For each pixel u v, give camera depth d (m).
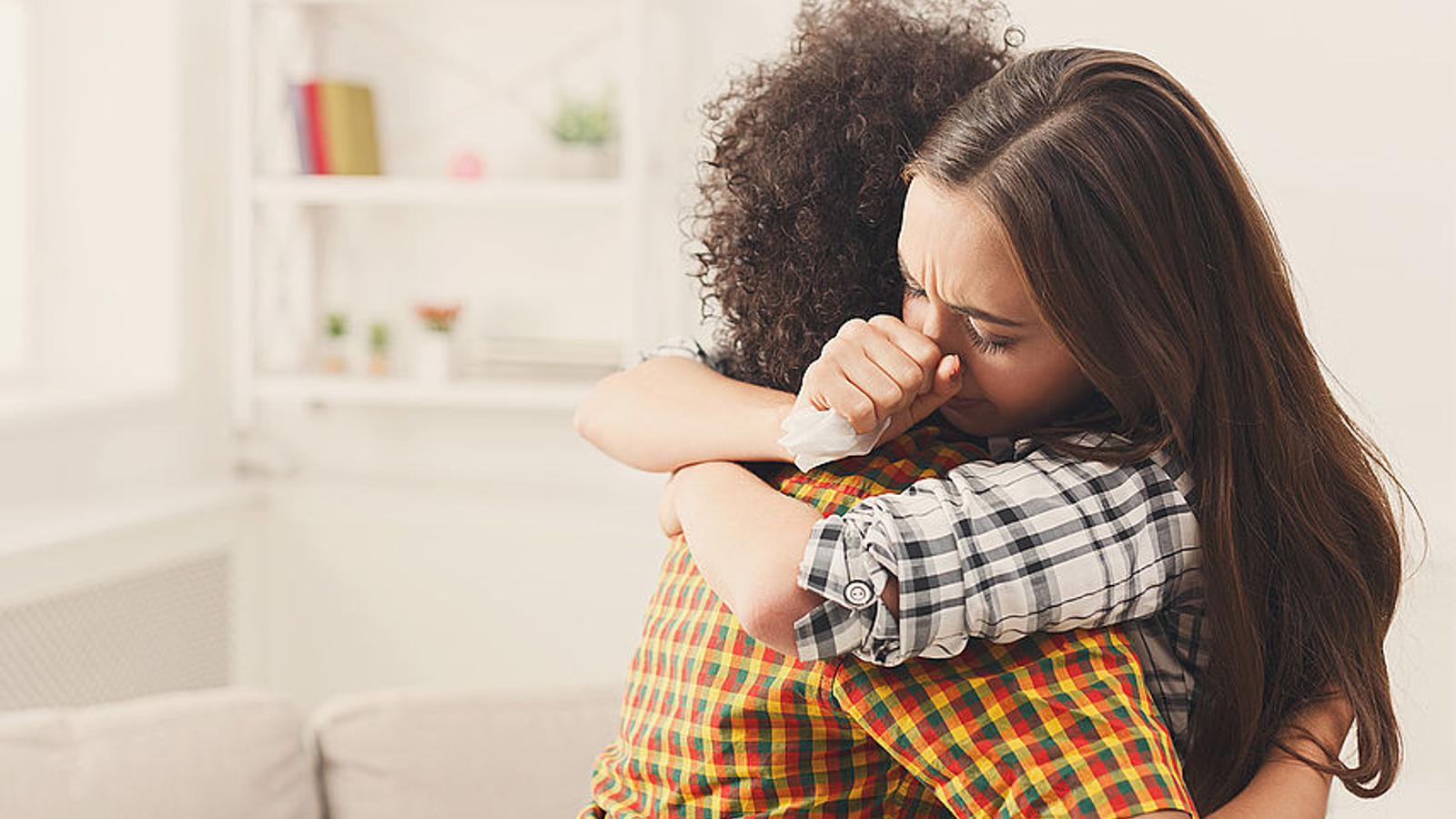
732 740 0.98
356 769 1.84
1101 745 0.86
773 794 0.98
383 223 3.15
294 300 3.16
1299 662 1.04
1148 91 0.94
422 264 3.14
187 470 3.19
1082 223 0.90
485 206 3.10
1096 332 0.91
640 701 1.08
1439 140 2.30
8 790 1.67
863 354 0.95
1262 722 1.05
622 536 2.85
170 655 2.89
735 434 1.07
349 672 3.06
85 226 3.16
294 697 3.11
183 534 2.89
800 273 1.08
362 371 3.11
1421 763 2.20
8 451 2.82
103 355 3.18
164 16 3.07
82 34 3.12
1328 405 1.03
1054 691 0.88
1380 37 2.32
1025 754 0.87
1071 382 0.98
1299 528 1.01
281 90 3.14
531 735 1.89
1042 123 0.92
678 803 1.02
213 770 1.77
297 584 3.08
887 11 1.15
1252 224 0.96
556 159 2.89
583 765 1.88
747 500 0.99
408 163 3.11
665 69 2.88
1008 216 0.90
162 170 3.11
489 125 3.07
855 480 1.01
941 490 0.91
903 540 0.87
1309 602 1.03
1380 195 2.33
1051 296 0.90
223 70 3.19
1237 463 0.98
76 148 3.15
